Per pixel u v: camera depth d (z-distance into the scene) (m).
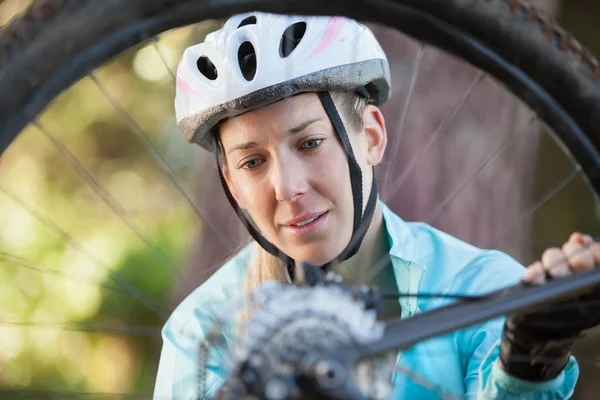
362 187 2.09
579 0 6.81
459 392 2.06
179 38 5.98
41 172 6.81
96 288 6.44
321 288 1.50
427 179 4.22
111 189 7.00
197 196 4.98
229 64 2.04
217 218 4.78
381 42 4.21
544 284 1.63
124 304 6.48
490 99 4.23
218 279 2.34
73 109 6.69
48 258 6.52
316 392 1.39
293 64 2.00
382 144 2.25
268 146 2.04
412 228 2.38
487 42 1.59
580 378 4.21
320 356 1.41
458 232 4.25
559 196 6.10
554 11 4.51
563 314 1.68
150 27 1.50
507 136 4.24
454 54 1.61
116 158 6.99
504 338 1.78
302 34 2.12
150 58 6.14
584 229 6.18
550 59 1.60
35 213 2.03
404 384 2.05
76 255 6.57
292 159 2.03
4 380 5.62
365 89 2.18
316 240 2.04
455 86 4.21
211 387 1.86
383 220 2.26
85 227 6.86
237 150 2.07
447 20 1.58
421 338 1.53
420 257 2.22
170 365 2.24
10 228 6.54
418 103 4.22
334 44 2.05
